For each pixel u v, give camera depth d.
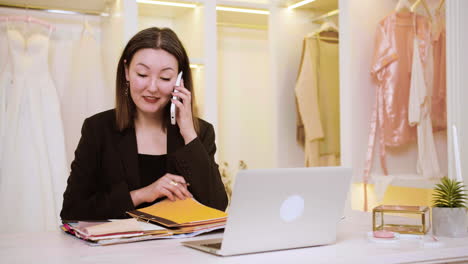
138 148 1.70
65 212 1.55
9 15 3.08
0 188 2.76
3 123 2.81
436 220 1.16
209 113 3.01
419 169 3.07
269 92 4.00
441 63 3.08
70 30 3.26
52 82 2.96
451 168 2.67
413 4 3.22
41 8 3.12
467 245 1.03
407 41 3.08
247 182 0.91
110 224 1.11
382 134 3.12
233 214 0.92
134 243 1.08
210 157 1.75
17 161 2.80
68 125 3.11
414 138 3.13
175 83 1.59
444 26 3.07
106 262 0.89
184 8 3.14
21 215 2.77
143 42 1.53
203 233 1.21
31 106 2.86
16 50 2.88
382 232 1.11
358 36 3.16
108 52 3.11
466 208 1.17
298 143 3.65
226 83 3.86
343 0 3.14
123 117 1.64
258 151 3.98
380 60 3.06
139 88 1.54
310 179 0.98
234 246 0.93
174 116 1.58
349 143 3.13
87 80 3.13
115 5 2.94
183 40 3.27
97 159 1.63
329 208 1.03
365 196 3.17
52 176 2.88
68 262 0.89
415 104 2.98
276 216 0.96
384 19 3.07
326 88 3.52
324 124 3.51
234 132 3.90
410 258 0.95
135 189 1.61
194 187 1.56
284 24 3.59
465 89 2.69
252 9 3.43
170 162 1.66
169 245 1.05
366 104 3.19
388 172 3.22
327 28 3.48
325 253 0.96
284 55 3.60
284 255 0.95
